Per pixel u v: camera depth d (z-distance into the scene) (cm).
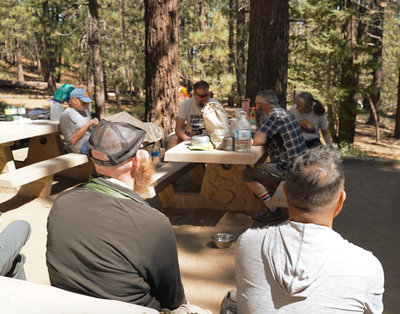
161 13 638
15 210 486
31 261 356
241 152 405
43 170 475
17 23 2572
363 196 545
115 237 153
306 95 538
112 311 136
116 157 163
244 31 2122
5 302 137
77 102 547
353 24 1572
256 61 793
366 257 133
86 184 166
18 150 761
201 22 2033
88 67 1952
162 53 650
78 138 540
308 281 129
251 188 434
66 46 1867
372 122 2975
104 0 1970
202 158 405
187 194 499
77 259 154
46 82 3422
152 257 159
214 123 424
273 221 450
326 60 1602
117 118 171
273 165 418
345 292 128
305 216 140
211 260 364
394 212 484
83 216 155
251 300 140
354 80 1633
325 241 135
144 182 175
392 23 2259
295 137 412
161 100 663
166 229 162
